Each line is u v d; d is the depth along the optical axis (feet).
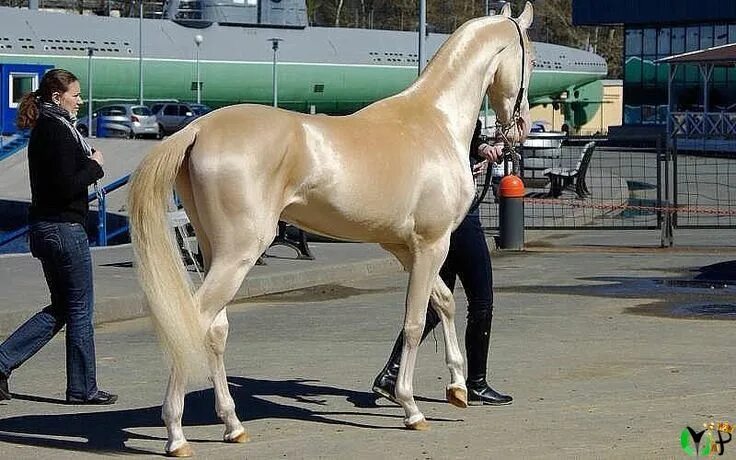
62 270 28.30
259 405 28.37
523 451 23.40
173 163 22.36
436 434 25.13
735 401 28.04
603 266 58.75
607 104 311.06
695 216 87.10
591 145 100.73
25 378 32.19
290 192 23.24
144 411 27.96
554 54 285.84
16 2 315.37
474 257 27.68
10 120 161.68
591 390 29.63
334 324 41.78
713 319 41.55
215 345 23.57
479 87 26.68
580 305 45.32
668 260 60.95
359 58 252.42
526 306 45.14
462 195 25.52
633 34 223.71
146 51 225.15
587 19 227.40
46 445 24.56
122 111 206.49
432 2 348.18
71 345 28.73
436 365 33.30
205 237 23.17
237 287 22.68
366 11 358.23
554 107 298.76
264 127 22.76
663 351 35.27
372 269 57.00
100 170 28.25
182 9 236.84
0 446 24.45
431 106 25.88
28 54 210.59
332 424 26.30
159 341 22.31
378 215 24.16
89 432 25.79
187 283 22.44
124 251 62.49
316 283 53.57
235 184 22.38
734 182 119.55
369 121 24.71
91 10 278.46
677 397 28.55
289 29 247.09
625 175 127.24
